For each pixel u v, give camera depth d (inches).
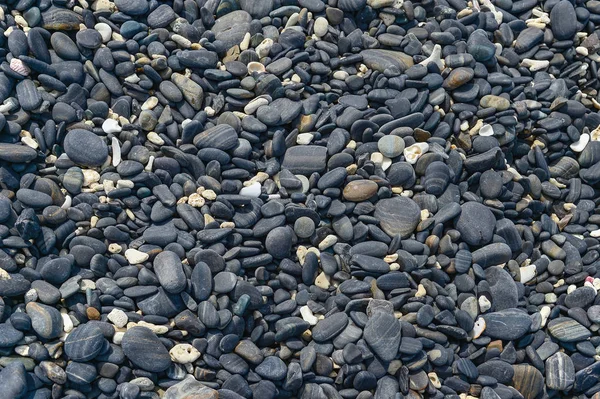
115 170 76.8
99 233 75.7
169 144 77.7
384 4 80.8
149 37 78.5
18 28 77.9
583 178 80.4
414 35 80.9
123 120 77.7
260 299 75.4
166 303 74.5
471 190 79.0
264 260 75.9
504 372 75.7
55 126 76.9
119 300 74.6
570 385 75.8
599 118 81.6
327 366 74.8
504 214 78.7
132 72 78.1
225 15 80.8
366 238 77.1
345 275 76.4
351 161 77.9
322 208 77.0
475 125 79.5
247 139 78.2
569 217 79.3
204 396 73.0
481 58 80.5
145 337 73.7
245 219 76.4
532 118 80.4
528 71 81.6
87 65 78.0
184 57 78.3
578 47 82.1
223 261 75.5
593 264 78.5
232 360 74.2
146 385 73.4
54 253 75.3
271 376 74.1
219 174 77.4
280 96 79.0
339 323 75.2
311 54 79.9
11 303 74.0
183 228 76.3
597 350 76.7
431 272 76.4
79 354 72.9
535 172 79.9
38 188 75.7
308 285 76.5
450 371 75.4
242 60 79.5
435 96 79.4
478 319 76.2
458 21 81.6
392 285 75.9
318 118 78.8
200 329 74.2
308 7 80.7
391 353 74.4
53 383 72.9
